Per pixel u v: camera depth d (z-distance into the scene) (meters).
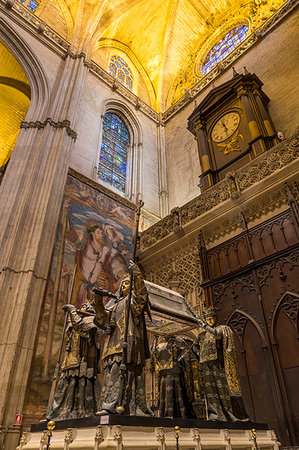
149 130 19.81
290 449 7.07
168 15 20.88
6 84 16.44
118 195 14.82
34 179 11.82
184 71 21.72
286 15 15.88
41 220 11.00
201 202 12.20
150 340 10.59
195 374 5.89
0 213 11.08
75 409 4.66
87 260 11.91
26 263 10.23
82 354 5.05
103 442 3.00
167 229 13.09
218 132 14.38
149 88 22.23
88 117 16.19
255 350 8.91
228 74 17.72
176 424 3.74
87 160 14.94
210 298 10.55
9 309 9.44
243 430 4.50
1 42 14.62
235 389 4.86
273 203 10.13
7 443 7.62
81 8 18.22
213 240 11.50
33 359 9.02
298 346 8.13
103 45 20.30
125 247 13.66
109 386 3.87
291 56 14.52
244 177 11.12
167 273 12.56
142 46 22.17
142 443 3.21
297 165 9.66
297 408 7.65
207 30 21.19
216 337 5.17
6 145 19.27
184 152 18.17
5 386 8.20
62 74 15.50
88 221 12.81
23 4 16.78
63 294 10.57
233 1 19.56
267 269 9.49
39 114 13.75
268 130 12.60
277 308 8.85
